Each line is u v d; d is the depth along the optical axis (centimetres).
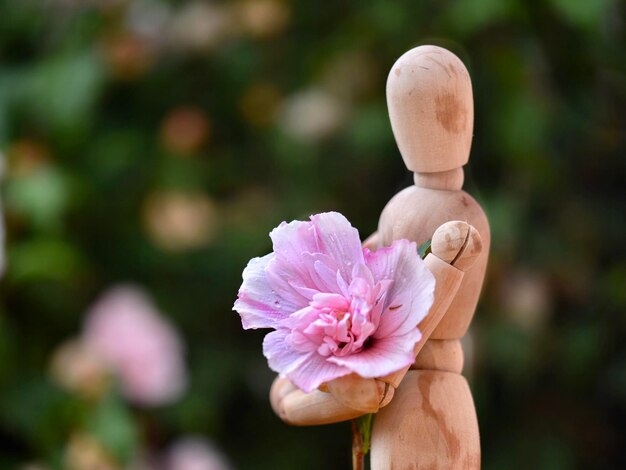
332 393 78
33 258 158
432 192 82
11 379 152
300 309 78
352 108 165
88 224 175
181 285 177
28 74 174
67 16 176
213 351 176
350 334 77
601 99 160
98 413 151
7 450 149
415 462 81
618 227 164
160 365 156
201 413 171
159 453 171
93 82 171
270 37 172
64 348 155
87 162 175
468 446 81
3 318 154
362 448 82
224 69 176
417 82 81
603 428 166
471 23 148
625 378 161
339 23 168
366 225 166
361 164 165
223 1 175
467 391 82
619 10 158
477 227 81
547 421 163
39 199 159
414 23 158
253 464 175
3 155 156
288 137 169
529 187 157
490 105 153
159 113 179
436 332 82
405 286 78
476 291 82
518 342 155
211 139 180
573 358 161
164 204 174
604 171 164
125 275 176
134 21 176
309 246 79
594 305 163
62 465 148
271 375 176
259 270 79
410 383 82
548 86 156
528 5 149
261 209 175
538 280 157
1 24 176
